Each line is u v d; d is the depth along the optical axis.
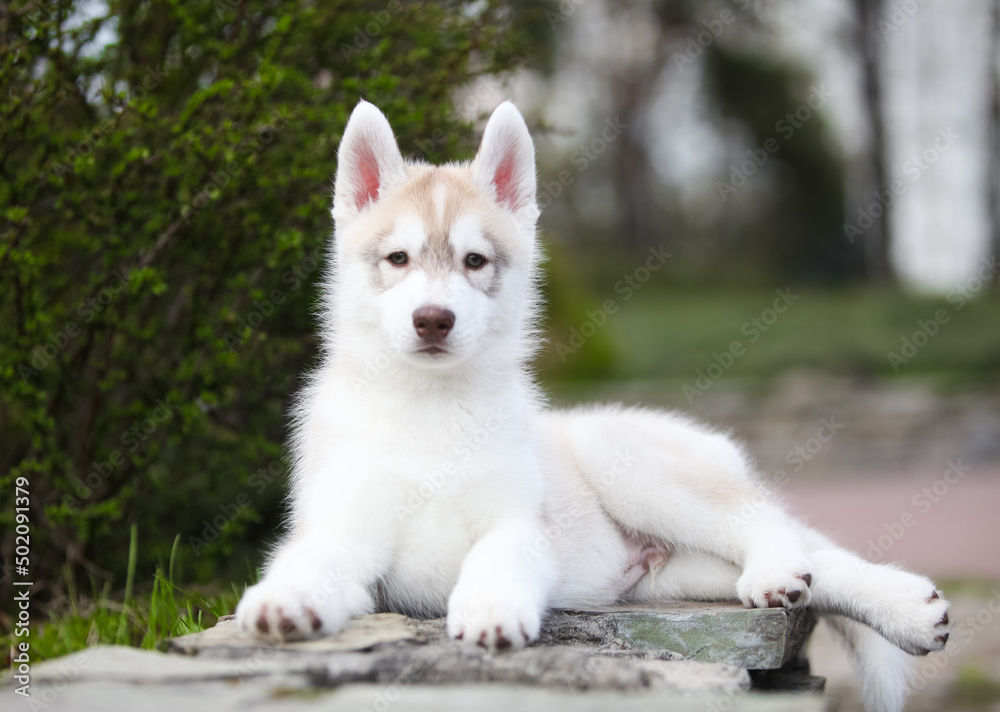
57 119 4.43
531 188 3.47
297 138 4.45
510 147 3.45
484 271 3.13
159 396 4.51
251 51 4.63
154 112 3.92
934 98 21.72
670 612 2.94
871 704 3.32
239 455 4.77
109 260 4.27
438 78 4.70
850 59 21.52
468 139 4.93
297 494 3.15
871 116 21.11
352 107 4.41
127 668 2.23
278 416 4.77
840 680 4.62
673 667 2.49
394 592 2.97
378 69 4.66
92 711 1.98
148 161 3.98
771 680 3.21
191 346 4.41
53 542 4.57
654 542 3.51
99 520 4.30
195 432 4.43
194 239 4.38
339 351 3.23
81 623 3.93
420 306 2.88
